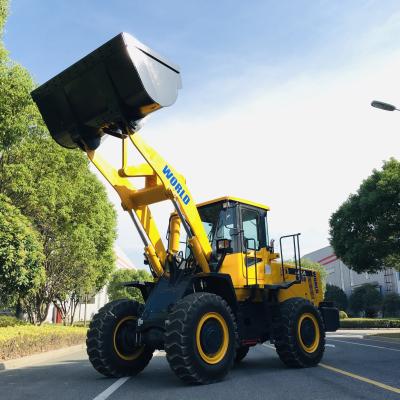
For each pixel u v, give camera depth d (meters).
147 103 6.39
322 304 10.36
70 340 17.45
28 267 14.48
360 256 22.67
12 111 13.32
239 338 7.38
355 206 22.97
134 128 6.73
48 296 25.20
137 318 7.70
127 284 8.17
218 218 8.41
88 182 22.80
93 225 24.06
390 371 7.35
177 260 7.73
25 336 13.13
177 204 7.32
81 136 6.89
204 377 6.24
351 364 8.48
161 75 6.56
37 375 8.03
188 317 6.28
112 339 7.32
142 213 7.81
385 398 5.07
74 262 24.20
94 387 6.30
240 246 8.12
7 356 11.16
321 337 8.49
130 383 6.60
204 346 6.39
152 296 7.39
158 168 7.13
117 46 6.19
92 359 7.24
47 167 18.41
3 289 15.15
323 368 7.92
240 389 5.88
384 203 21.09
